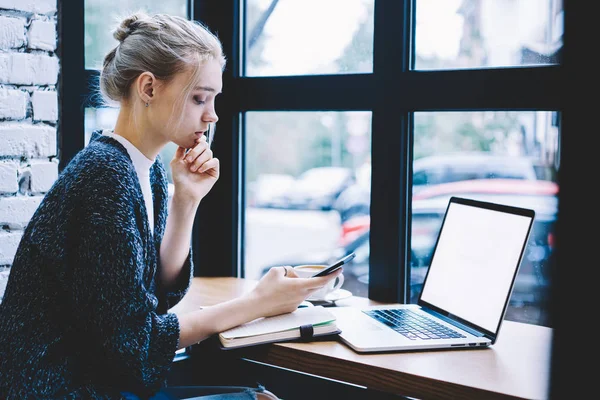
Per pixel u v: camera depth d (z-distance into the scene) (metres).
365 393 1.93
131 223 1.31
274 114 2.23
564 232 1.60
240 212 2.24
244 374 2.14
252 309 1.46
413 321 1.58
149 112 1.46
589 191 1.58
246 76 2.18
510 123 1.79
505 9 1.77
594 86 1.58
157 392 1.45
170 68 1.42
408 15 1.88
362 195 2.10
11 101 1.75
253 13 2.17
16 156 1.77
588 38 1.58
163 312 1.61
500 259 1.48
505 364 1.31
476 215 1.61
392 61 1.89
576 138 1.60
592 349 1.39
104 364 1.32
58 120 1.90
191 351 2.15
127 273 1.28
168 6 2.14
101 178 1.31
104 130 1.52
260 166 2.64
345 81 1.97
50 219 1.30
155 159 1.64
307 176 2.89
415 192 1.92
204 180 1.62
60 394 1.28
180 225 1.62
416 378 1.24
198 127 1.48
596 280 1.55
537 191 1.77
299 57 2.10
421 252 1.93
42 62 1.81
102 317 1.27
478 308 1.49
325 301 1.78
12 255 1.77
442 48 1.86
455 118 1.86
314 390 2.03
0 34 1.73
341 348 1.40
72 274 1.29
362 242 2.11
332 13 2.04
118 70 1.46
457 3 1.83
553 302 1.62
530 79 1.69
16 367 1.28
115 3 2.01
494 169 1.83
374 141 1.94
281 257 3.45
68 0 1.88
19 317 1.29
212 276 2.22
